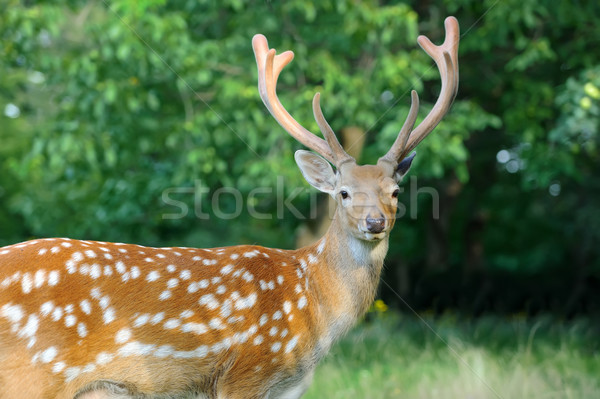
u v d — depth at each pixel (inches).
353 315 227.5
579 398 313.0
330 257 227.3
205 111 477.4
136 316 198.4
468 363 361.7
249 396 212.5
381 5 529.3
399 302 697.0
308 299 222.1
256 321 211.6
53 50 556.1
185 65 456.1
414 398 314.3
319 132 458.0
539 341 470.9
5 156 859.4
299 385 223.8
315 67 476.4
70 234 562.9
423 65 475.8
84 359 191.2
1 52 494.0
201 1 467.2
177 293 204.5
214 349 206.7
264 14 470.3
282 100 468.4
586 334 498.6
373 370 364.2
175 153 528.7
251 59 476.4
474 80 561.3
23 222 884.6
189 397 209.0
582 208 911.7
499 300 676.7
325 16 489.1
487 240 1119.6
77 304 191.8
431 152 463.8
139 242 574.6
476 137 670.5
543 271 853.2
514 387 316.8
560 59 554.3
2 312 185.0
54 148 475.5
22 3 493.7
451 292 692.1
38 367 186.1
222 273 213.3
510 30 533.6
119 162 523.2
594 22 504.1
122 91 461.7
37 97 713.0
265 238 778.2
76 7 526.6
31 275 190.2
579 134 502.6
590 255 946.1
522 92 524.1
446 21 262.4
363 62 515.2
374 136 554.3
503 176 761.0
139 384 199.3
